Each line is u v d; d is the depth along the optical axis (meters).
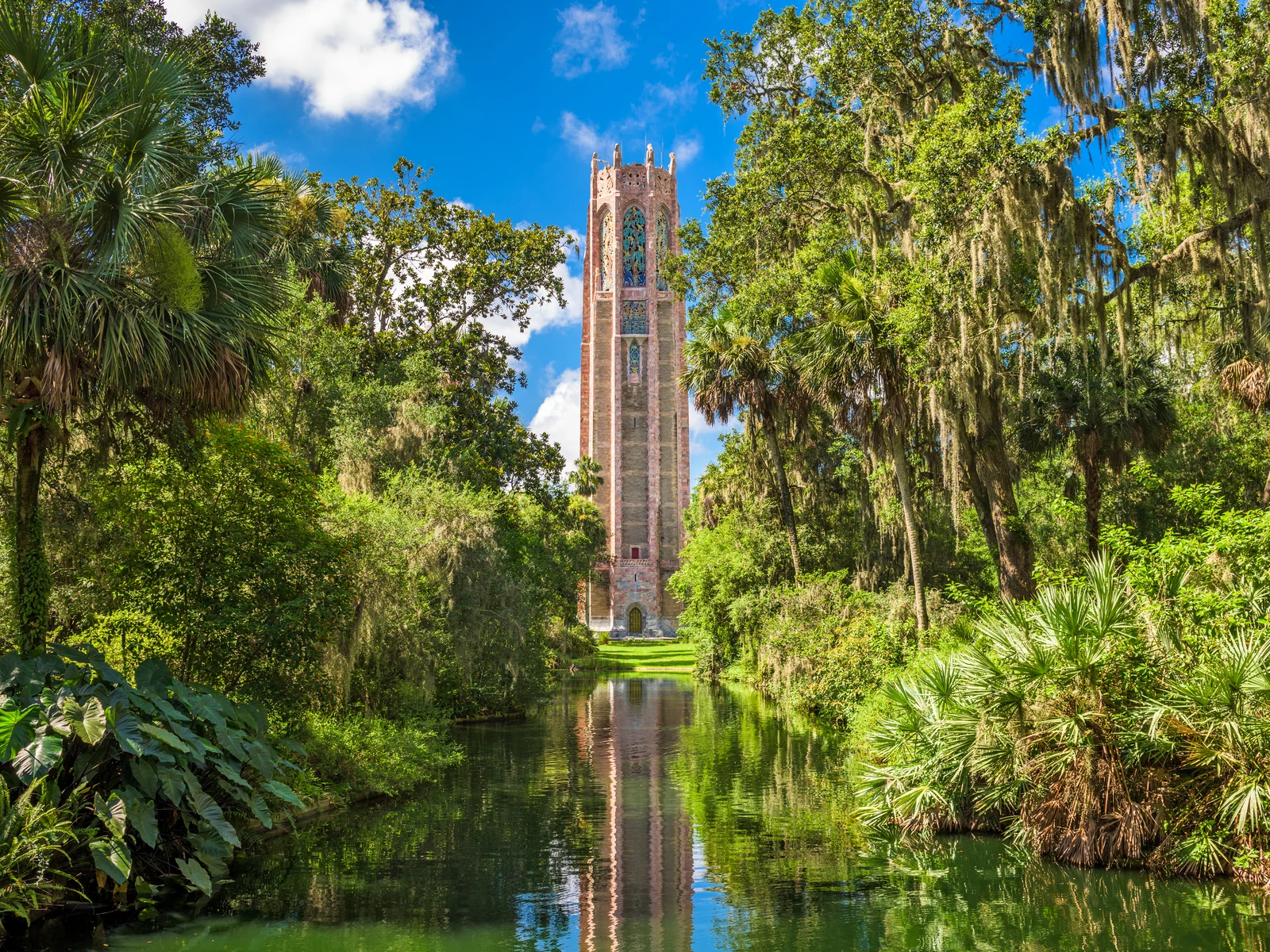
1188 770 10.73
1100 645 10.90
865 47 21.59
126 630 13.59
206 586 13.35
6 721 8.86
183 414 11.88
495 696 29.77
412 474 25.89
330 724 16.20
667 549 99.25
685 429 100.06
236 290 11.59
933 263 18.91
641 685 46.53
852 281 22.56
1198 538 12.90
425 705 22.31
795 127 23.48
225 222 11.75
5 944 8.31
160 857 10.33
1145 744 10.61
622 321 100.75
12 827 8.39
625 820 13.91
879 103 22.72
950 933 8.43
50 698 9.46
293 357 23.94
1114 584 11.38
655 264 101.00
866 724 19.08
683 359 101.38
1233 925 8.44
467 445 35.62
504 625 26.45
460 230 37.38
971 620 19.47
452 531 24.97
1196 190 21.00
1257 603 11.43
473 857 11.66
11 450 12.09
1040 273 17.83
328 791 14.95
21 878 8.41
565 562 50.94
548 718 30.09
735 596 40.44
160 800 10.52
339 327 31.33
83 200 10.32
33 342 9.93
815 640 28.98
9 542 11.79
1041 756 11.14
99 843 9.12
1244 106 16.92
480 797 16.00
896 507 28.77
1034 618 11.98
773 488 38.28
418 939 8.42
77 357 10.18
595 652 67.31
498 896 9.85
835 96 23.59
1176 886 9.77
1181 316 23.88
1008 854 11.35
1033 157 17.06
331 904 9.57
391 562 19.09
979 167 17.67
